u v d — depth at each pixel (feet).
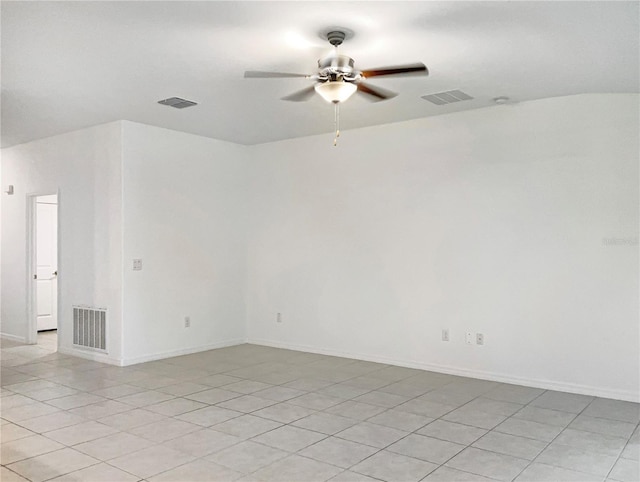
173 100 15.99
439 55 12.23
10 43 11.39
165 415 13.47
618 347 14.94
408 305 18.74
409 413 13.64
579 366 15.49
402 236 18.89
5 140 22.39
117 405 14.29
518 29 10.68
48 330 26.96
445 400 14.76
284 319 22.15
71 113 17.69
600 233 15.21
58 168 21.33
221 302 22.33
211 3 9.54
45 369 18.37
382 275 19.38
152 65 12.80
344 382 16.70
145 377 17.28
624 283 14.88
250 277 23.30
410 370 18.29
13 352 21.29
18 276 23.45
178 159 20.59
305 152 21.53
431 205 18.22
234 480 9.78
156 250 19.88
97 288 19.69
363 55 12.30
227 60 12.49
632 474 10.07
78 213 20.43
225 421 13.01
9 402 14.56
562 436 12.02
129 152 18.97
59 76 13.60
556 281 15.87
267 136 21.43
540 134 16.12
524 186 16.40
